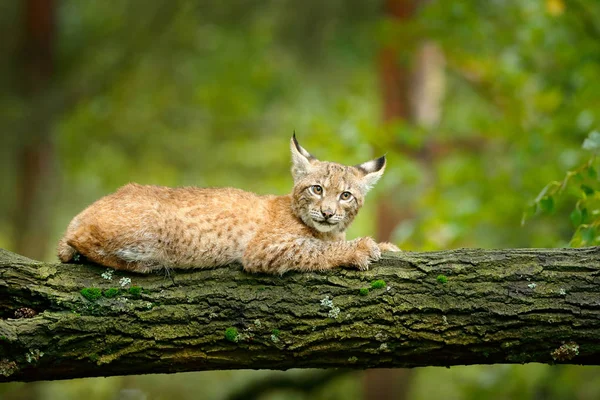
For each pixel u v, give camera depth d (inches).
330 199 342.6
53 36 886.4
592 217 338.6
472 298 275.0
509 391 594.6
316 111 805.2
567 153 469.7
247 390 664.4
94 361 274.2
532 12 543.5
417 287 280.1
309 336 277.4
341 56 861.2
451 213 517.0
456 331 272.8
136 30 887.7
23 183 853.2
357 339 276.1
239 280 292.7
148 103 900.0
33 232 842.8
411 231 502.3
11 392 744.3
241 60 852.6
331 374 662.5
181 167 921.5
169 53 900.6
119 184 879.1
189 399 773.3
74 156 876.6
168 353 277.3
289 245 301.0
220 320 279.9
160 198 319.3
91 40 927.7
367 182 370.0
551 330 268.4
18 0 938.1
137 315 278.4
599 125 474.0
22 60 874.8
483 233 570.3
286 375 665.6
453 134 639.1
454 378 693.3
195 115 902.4
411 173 547.2
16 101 854.5
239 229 323.3
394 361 279.1
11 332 266.8
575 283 273.1
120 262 301.0
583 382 629.9
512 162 541.0
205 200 326.3
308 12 859.4
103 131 881.5
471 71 650.2
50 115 844.0
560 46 523.2
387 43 631.8
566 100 539.5
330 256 293.7
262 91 868.0
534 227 542.0
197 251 316.5
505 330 270.5
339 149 556.7
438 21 575.2
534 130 510.6
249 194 343.3
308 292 285.3
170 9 869.2
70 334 272.7
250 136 908.6
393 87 734.5
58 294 279.9
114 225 300.0
